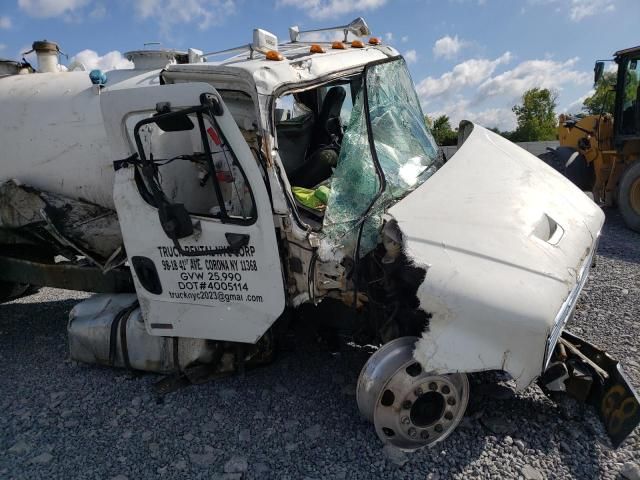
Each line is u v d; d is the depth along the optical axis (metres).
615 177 8.60
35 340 4.74
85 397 3.69
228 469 2.85
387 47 4.33
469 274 2.63
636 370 3.64
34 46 4.77
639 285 5.23
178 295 3.37
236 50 3.69
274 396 3.54
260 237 3.00
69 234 4.27
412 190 3.27
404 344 2.85
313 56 3.45
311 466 2.85
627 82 8.09
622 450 2.84
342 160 3.25
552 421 3.10
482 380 3.51
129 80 4.07
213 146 3.33
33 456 3.07
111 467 2.94
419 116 4.11
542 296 2.61
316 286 3.13
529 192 3.33
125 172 3.24
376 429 2.90
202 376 3.69
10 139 4.24
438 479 2.70
